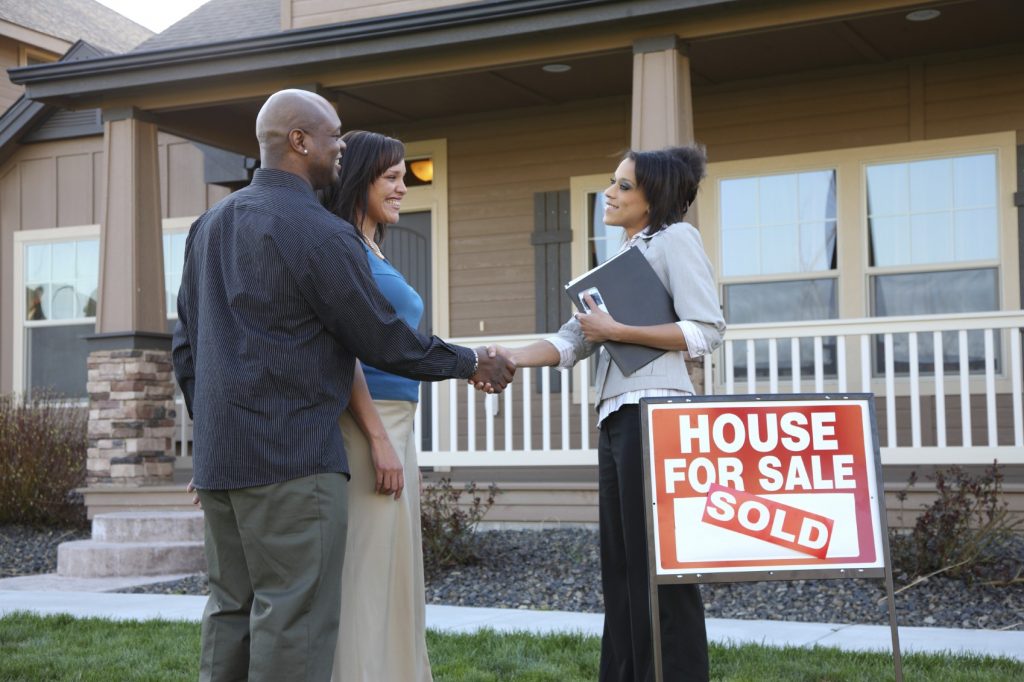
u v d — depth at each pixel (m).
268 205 2.87
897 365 8.55
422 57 8.18
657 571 3.07
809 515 3.16
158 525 8.09
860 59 8.55
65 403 11.48
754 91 9.05
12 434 10.15
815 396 3.21
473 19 7.67
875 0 6.89
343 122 10.31
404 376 2.97
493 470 9.78
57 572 7.95
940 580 6.09
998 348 8.27
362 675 3.00
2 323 12.59
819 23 7.12
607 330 3.25
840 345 7.20
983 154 8.34
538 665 4.35
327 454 2.82
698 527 3.11
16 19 14.98
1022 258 8.19
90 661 4.58
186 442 11.27
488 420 8.12
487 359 3.34
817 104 8.85
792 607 5.77
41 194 12.48
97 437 8.92
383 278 3.23
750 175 9.05
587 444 7.84
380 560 3.06
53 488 9.88
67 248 12.37
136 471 8.78
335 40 8.12
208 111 9.84
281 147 2.95
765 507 3.14
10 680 4.33
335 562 2.82
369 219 3.31
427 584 6.69
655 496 3.11
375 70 8.34
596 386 3.43
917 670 4.13
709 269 3.37
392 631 3.13
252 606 2.90
